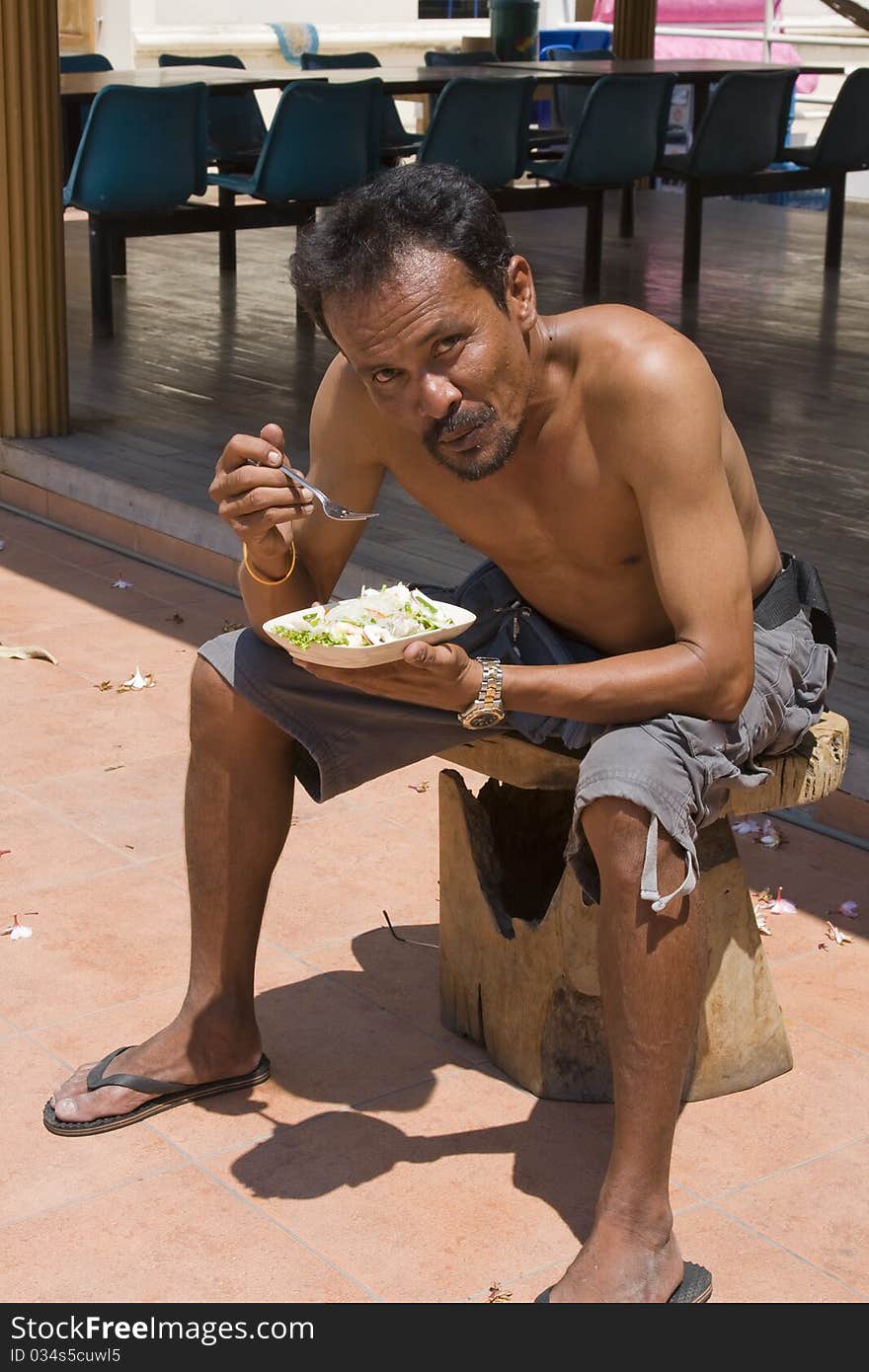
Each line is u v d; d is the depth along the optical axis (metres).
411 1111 2.88
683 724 2.41
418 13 17.30
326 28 16.66
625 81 9.18
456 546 5.48
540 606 2.75
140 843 3.90
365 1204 2.63
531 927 2.88
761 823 4.04
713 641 2.40
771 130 9.86
